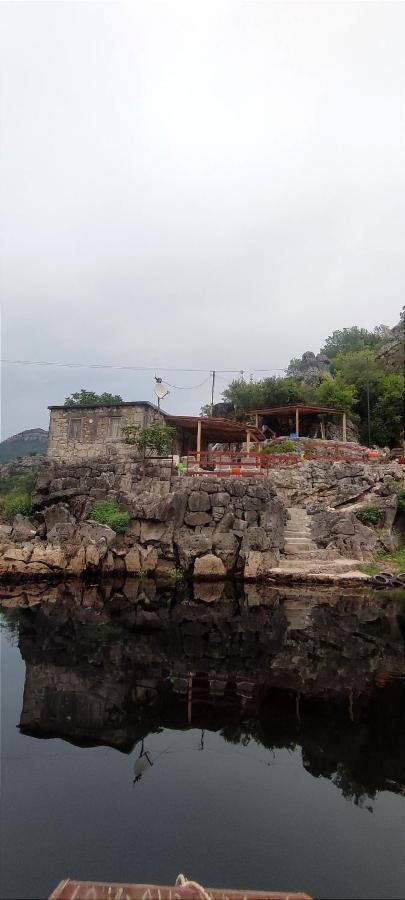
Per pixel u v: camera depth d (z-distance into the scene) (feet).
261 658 22.38
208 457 81.76
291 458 71.05
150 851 10.27
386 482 61.93
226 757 13.85
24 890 9.17
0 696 17.93
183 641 25.32
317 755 13.91
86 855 10.13
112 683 19.31
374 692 18.15
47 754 13.99
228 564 48.26
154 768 13.30
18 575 47.06
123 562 49.80
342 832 10.94
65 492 56.03
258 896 8.79
